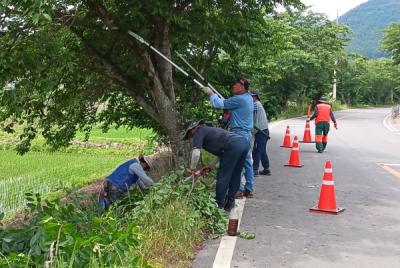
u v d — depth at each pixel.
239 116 8.09
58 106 10.47
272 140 19.66
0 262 4.01
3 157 19.00
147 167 7.94
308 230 6.96
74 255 3.98
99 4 8.12
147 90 9.95
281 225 7.19
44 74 7.63
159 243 5.80
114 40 9.23
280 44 13.05
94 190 11.37
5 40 6.64
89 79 10.38
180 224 6.12
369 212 8.03
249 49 12.23
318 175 11.49
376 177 11.35
